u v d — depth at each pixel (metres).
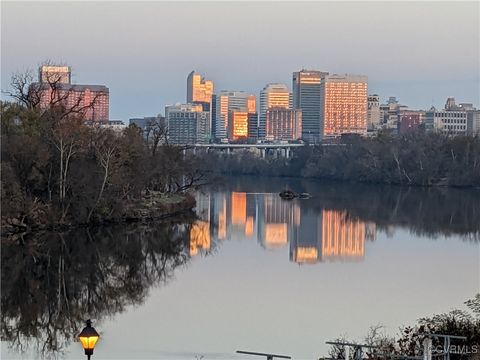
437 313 58.69
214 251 94.94
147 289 70.38
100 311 62.06
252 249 97.31
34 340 53.81
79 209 104.44
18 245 91.44
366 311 60.12
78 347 51.72
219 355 47.72
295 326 55.34
